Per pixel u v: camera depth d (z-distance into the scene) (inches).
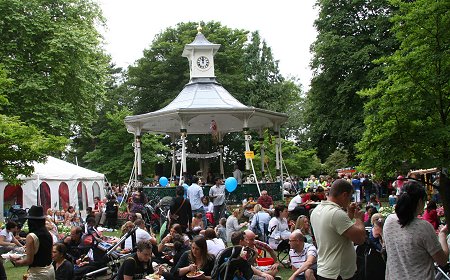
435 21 627.2
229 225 594.9
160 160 1881.2
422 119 641.0
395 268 199.5
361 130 1385.3
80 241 487.2
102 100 1472.7
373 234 391.9
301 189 1373.0
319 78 1545.3
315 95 1581.0
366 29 1518.2
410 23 640.4
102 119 2303.2
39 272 315.3
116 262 453.4
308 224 495.2
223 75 2001.7
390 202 953.5
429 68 633.0
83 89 1360.7
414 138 631.2
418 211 200.4
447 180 629.6
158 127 1269.7
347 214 229.3
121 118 1882.4
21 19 1188.5
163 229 626.8
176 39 2129.7
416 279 193.9
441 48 629.3
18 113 1177.4
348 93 1460.4
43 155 619.5
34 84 1176.8
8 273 550.9
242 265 309.7
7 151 591.5
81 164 2359.7
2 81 668.1
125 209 1154.0
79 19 1393.9
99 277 450.0
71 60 1277.1
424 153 638.5
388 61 666.8
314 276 350.0
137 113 2084.2
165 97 2026.3
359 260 299.7
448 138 601.6
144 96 2076.8
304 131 2416.3
